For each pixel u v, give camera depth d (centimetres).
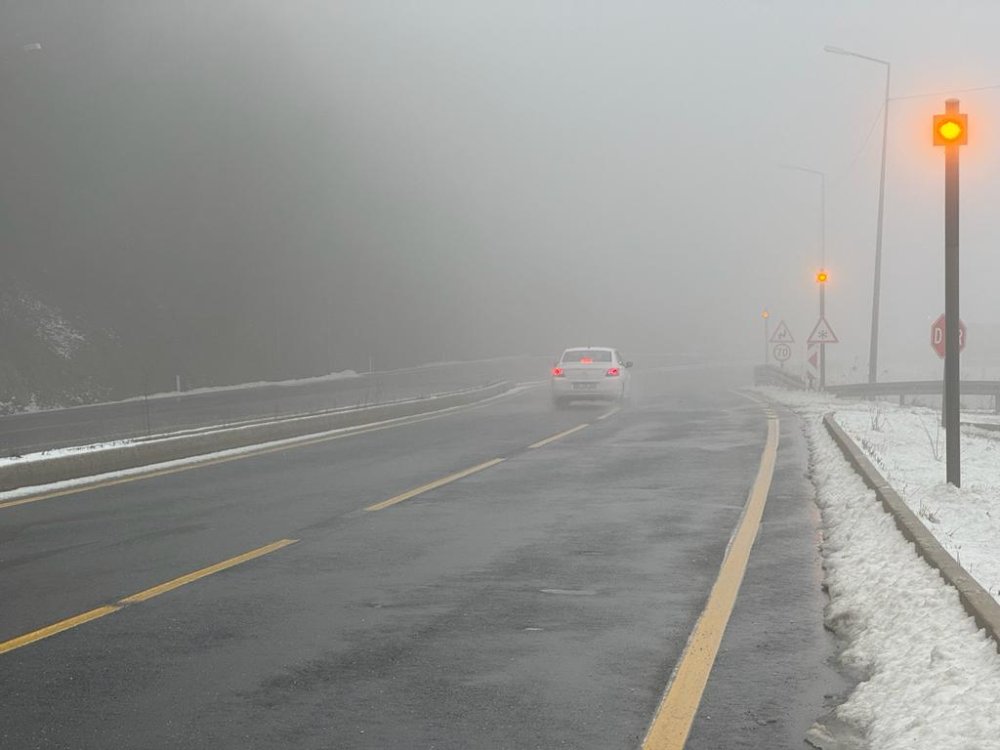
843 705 577
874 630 709
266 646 714
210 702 598
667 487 1516
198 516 1296
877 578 833
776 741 535
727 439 2253
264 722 565
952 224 1308
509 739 539
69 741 538
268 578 932
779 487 1507
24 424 3089
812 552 1039
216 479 1672
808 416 2881
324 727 557
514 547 1073
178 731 552
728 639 728
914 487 1361
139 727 558
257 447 2195
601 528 1183
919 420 2683
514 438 2347
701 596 856
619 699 601
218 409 3609
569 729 553
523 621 779
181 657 688
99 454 1753
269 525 1223
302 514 1302
